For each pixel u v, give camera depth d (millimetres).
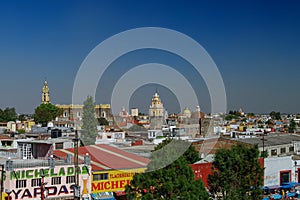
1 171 53031
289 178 80250
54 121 174625
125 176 57250
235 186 56562
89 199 56500
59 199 55500
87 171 56906
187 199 43031
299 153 101438
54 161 55938
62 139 78750
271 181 77250
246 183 57000
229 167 57156
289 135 115938
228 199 53938
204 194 45531
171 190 42750
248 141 97062
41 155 73625
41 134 112438
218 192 60625
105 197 56812
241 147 60812
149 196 42406
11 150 88062
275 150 98312
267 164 76750
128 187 44906
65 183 56156
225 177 56438
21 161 59562
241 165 57062
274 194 73875
